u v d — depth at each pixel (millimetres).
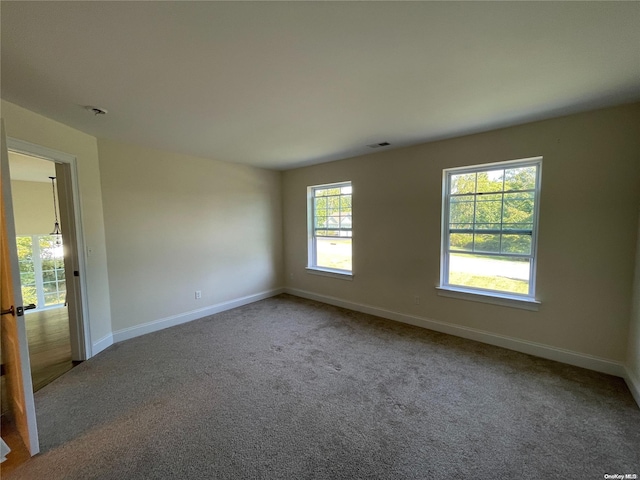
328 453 1702
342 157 4234
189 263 4012
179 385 2428
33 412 1688
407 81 1908
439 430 1884
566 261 2666
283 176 5312
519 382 2418
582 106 2367
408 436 1832
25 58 1572
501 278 3127
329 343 3234
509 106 2352
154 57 1586
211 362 2824
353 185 4254
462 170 3320
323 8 1218
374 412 2066
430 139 3303
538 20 1312
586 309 2602
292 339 3357
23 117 2271
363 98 2166
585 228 2562
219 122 2650
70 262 2842
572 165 2582
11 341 1805
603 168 2455
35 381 2504
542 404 2129
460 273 3424
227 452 1714
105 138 3150
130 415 2047
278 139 3227
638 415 1994
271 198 5168
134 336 3471
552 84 1972
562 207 2650
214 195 4289
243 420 1990
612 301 2484
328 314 4234
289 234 5312
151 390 2355
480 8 1232
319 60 1644
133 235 3447
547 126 2670
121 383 2461
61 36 1382
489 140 2996
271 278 5238
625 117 2348
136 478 1542
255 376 2561
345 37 1433
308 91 2035
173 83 1894
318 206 4961
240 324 3855
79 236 2848
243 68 1720
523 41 1480
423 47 1528
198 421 1982
